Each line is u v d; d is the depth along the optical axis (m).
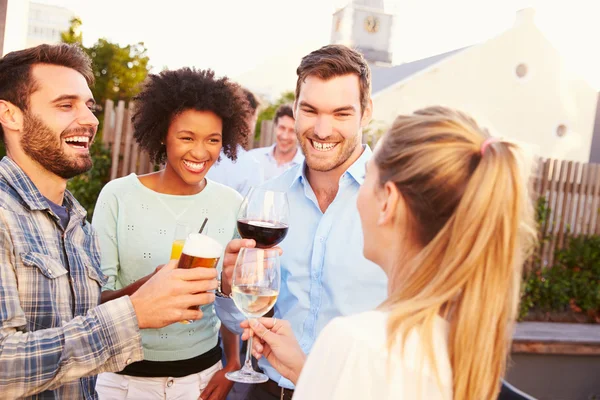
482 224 0.95
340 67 1.85
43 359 1.23
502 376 1.01
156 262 2.04
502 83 15.84
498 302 0.96
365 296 1.88
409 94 15.11
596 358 5.20
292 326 1.95
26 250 1.34
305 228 1.99
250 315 1.46
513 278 1.00
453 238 0.96
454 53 15.75
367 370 0.92
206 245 1.45
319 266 1.92
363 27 29.66
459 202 0.97
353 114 1.88
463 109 1.10
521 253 1.02
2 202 1.34
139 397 1.94
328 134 1.86
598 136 16.75
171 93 2.01
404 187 1.02
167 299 1.36
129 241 2.03
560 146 16.55
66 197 1.62
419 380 0.91
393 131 1.07
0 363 1.19
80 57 1.52
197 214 2.12
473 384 0.94
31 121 1.42
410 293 1.00
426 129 1.02
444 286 0.96
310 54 1.92
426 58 18.39
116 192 2.08
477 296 0.95
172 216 2.08
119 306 1.34
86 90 1.49
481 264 0.95
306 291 1.95
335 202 1.93
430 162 0.99
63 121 1.44
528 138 16.20
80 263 1.52
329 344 0.96
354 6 29.52
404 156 1.02
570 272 6.59
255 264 1.44
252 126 4.94
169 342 1.95
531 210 1.04
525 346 4.97
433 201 0.99
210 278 1.40
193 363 2.00
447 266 0.96
